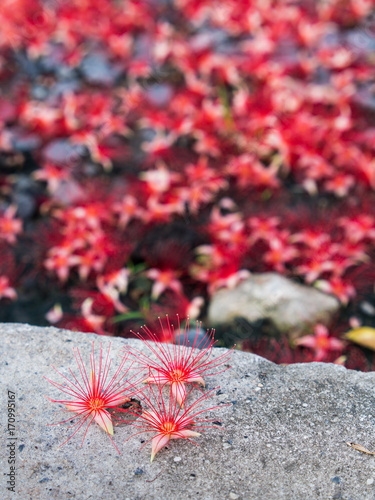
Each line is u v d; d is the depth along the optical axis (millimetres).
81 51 1190
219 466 668
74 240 889
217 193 949
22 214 932
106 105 1045
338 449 675
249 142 977
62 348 725
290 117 985
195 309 842
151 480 663
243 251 885
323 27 1224
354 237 886
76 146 996
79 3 1262
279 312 818
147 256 892
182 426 677
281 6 1267
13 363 716
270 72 1090
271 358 807
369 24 1252
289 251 877
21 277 886
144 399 695
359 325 844
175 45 1170
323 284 852
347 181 941
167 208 914
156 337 812
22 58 1188
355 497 657
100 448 675
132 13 1252
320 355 807
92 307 856
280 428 684
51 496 657
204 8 1277
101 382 703
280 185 959
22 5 1243
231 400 696
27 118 1041
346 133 979
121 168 968
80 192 933
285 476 665
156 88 1103
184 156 979
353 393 701
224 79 1115
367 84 1104
